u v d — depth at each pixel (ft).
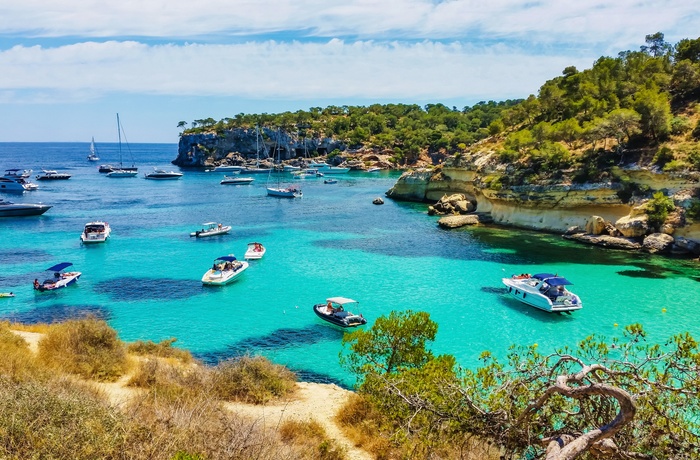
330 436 59.11
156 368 73.46
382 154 645.92
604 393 19.92
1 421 33.47
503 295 148.77
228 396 71.26
